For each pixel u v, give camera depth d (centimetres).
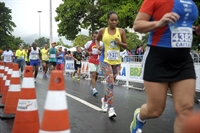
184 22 271
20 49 1756
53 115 232
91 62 830
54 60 1602
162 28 271
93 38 830
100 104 683
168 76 270
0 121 499
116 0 2414
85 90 977
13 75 543
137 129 338
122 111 598
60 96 236
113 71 541
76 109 614
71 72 1969
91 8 3061
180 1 271
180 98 266
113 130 444
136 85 1188
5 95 637
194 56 873
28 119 379
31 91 389
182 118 262
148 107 288
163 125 482
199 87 851
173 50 269
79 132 433
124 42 543
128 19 2316
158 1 274
